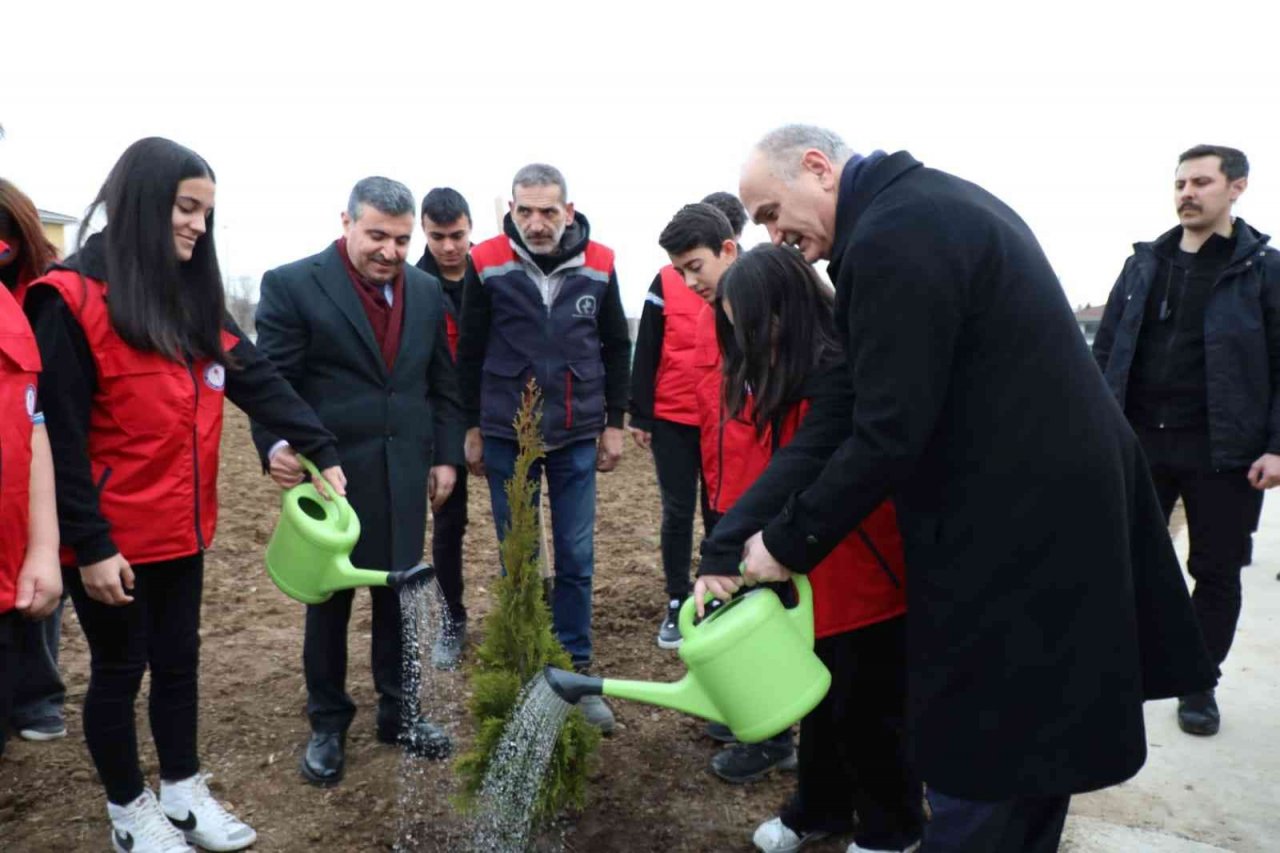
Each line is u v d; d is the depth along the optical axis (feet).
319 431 10.21
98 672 9.04
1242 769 11.87
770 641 7.41
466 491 15.08
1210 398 12.55
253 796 10.87
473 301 13.62
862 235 6.76
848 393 8.16
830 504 6.88
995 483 6.59
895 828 9.20
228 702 13.41
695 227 12.08
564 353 13.46
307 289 11.23
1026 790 6.52
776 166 7.63
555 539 13.78
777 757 11.34
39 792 10.91
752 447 9.74
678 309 14.98
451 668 14.53
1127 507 6.97
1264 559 21.86
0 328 6.88
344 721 11.39
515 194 13.10
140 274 8.56
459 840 9.90
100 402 8.66
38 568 7.48
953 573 6.74
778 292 8.44
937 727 6.81
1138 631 7.29
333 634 11.21
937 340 6.51
